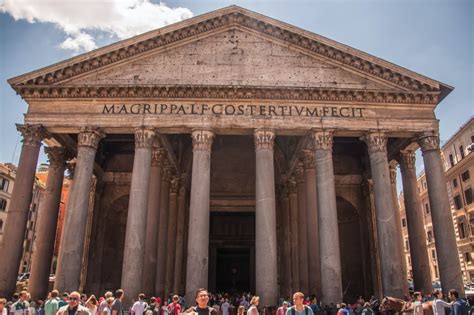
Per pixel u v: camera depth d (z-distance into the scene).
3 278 20.00
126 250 20.23
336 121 22.77
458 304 11.90
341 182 32.94
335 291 19.72
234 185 34.09
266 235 20.48
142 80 23.48
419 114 23.23
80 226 20.84
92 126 22.39
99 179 31.86
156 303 17.31
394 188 29.20
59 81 23.19
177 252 30.09
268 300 19.42
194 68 23.86
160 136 24.38
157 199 24.86
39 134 22.52
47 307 11.47
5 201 55.41
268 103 22.97
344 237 33.38
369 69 23.80
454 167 46.53
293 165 29.48
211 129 22.42
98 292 29.88
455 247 21.06
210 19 24.44
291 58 24.33
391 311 16.62
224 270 35.19
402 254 27.14
